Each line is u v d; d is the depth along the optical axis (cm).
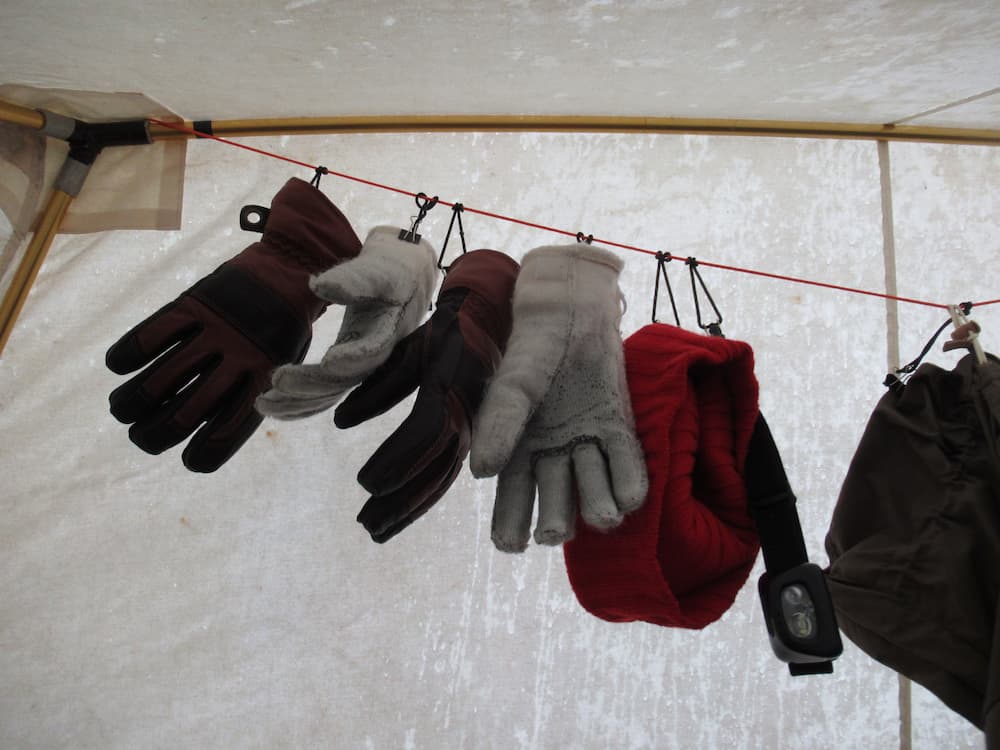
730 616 144
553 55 105
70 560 140
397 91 119
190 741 141
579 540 80
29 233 130
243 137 135
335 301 77
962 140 136
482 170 141
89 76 112
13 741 139
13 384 139
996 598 82
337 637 142
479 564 143
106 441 141
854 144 140
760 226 143
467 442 83
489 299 88
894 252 142
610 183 141
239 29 96
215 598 141
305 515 142
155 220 135
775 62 107
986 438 85
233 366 85
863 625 90
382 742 141
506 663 142
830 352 144
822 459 144
